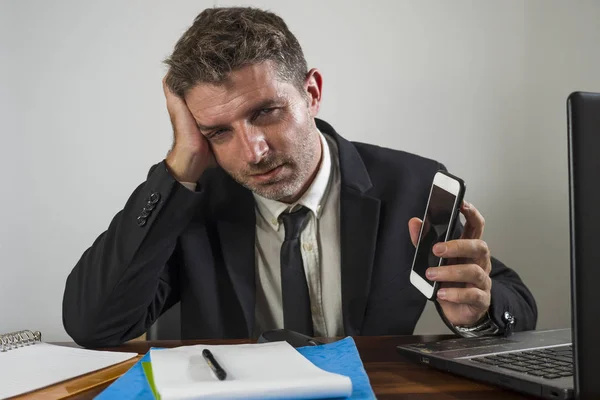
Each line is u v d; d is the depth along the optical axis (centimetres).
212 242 139
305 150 124
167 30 239
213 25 117
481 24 247
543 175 250
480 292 98
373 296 137
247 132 116
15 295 236
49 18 236
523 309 113
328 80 243
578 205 61
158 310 135
